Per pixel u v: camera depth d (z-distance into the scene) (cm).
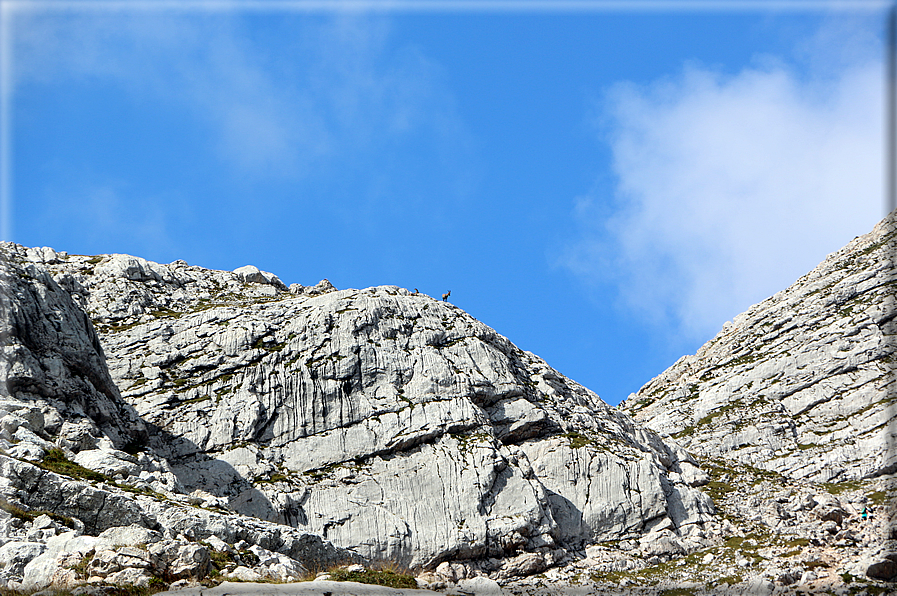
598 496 7575
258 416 7281
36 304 5828
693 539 7362
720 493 8494
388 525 6694
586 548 7188
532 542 6856
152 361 7706
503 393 8175
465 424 7619
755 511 7944
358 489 6919
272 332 8081
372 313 8356
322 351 7925
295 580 3816
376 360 7969
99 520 4184
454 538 6669
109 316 8400
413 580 4066
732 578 6244
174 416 7138
